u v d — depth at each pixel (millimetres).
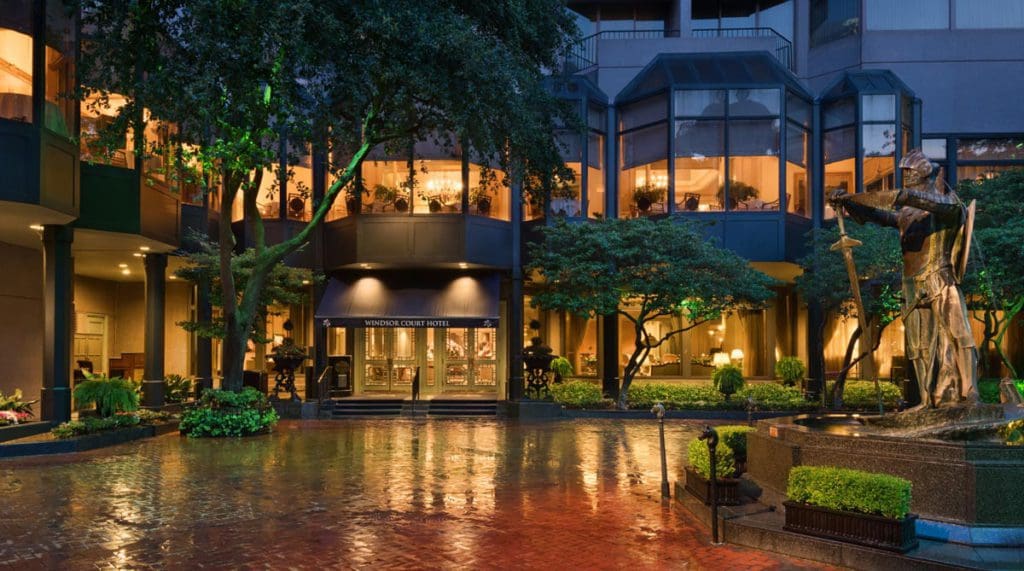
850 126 26500
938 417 9266
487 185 24766
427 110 19953
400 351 27172
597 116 27125
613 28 32656
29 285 21469
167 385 23609
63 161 17031
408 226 24438
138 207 19078
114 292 28359
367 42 16938
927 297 9648
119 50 15891
